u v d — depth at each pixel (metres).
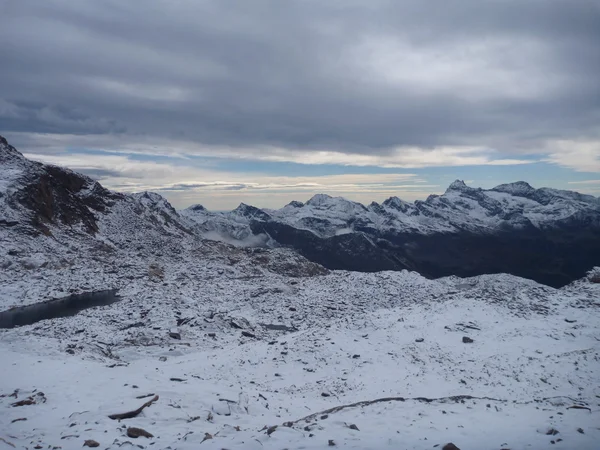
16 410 16.89
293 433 15.26
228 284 76.00
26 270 71.00
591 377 26.50
